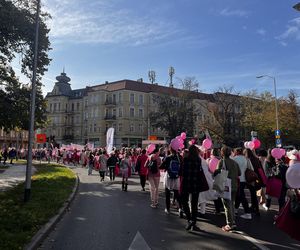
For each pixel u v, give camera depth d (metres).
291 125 50.78
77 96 89.81
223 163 8.41
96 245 6.94
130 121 74.81
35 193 13.64
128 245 6.93
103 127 77.50
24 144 94.12
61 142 88.69
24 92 24.08
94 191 16.38
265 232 8.05
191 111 62.03
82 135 86.25
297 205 4.84
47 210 9.97
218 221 9.33
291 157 8.82
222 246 6.83
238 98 56.28
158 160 11.80
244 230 8.26
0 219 8.38
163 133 78.00
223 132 54.38
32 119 12.26
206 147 12.01
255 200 10.12
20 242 6.49
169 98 61.59
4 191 14.35
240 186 9.77
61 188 15.69
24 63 22.48
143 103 77.12
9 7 20.77
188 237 7.57
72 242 7.16
